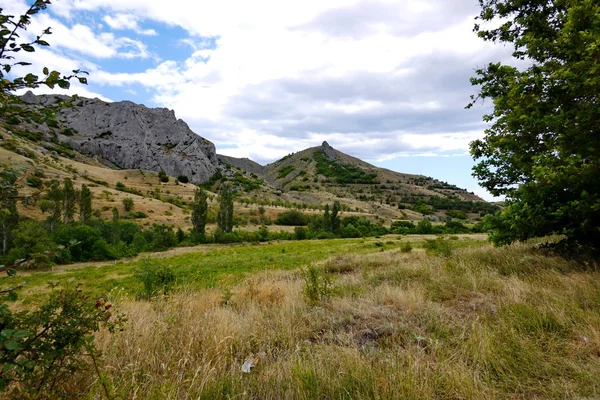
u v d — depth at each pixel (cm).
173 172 18238
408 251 1834
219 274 1975
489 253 912
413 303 505
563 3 657
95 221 4969
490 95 874
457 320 434
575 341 341
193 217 5653
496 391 268
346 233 6819
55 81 192
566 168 563
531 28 764
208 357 334
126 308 523
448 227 7444
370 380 277
